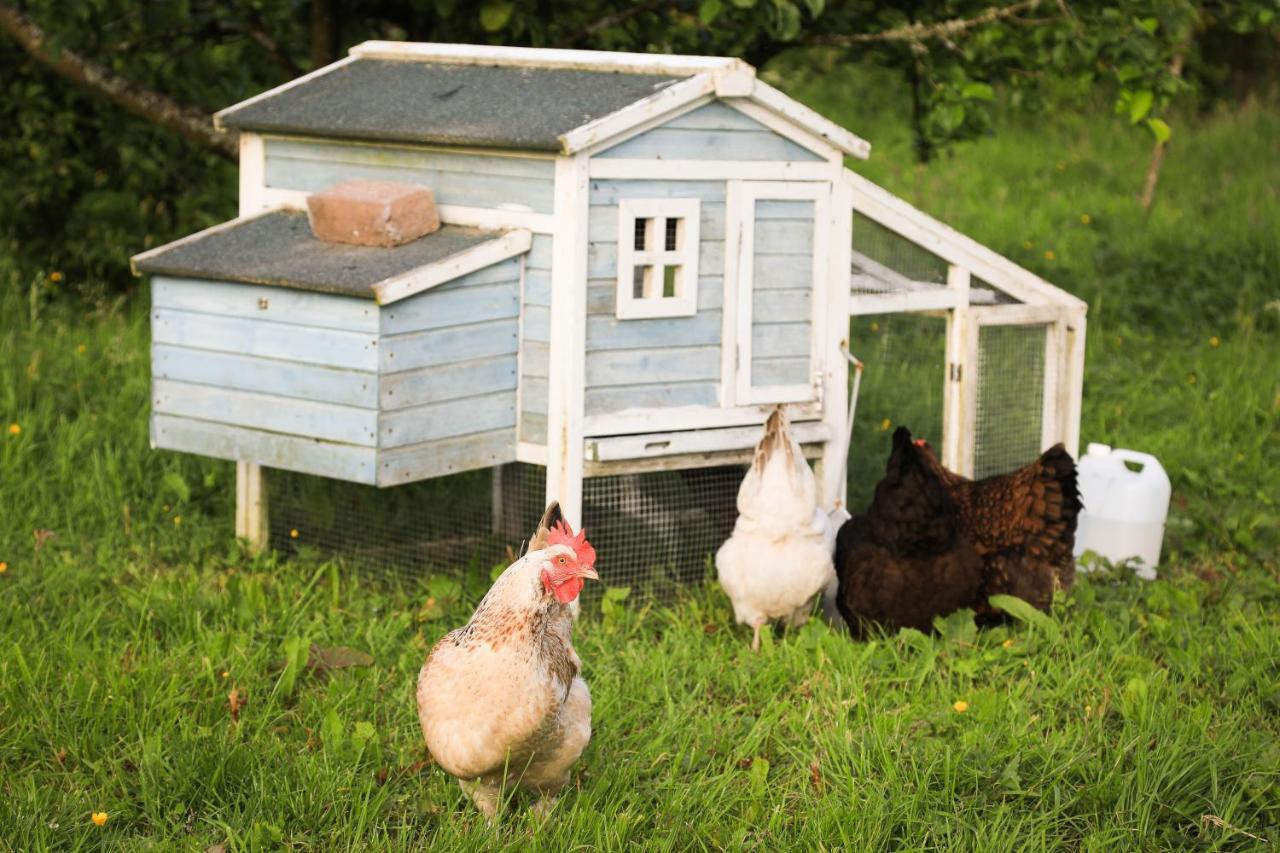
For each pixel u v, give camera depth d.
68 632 5.20
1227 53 20.67
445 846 3.89
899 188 15.55
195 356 5.72
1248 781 4.39
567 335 5.54
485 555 6.53
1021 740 4.61
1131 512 6.61
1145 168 16.67
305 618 5.58
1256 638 5.61
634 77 5.90
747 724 4.83
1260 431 8.80
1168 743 4.56
